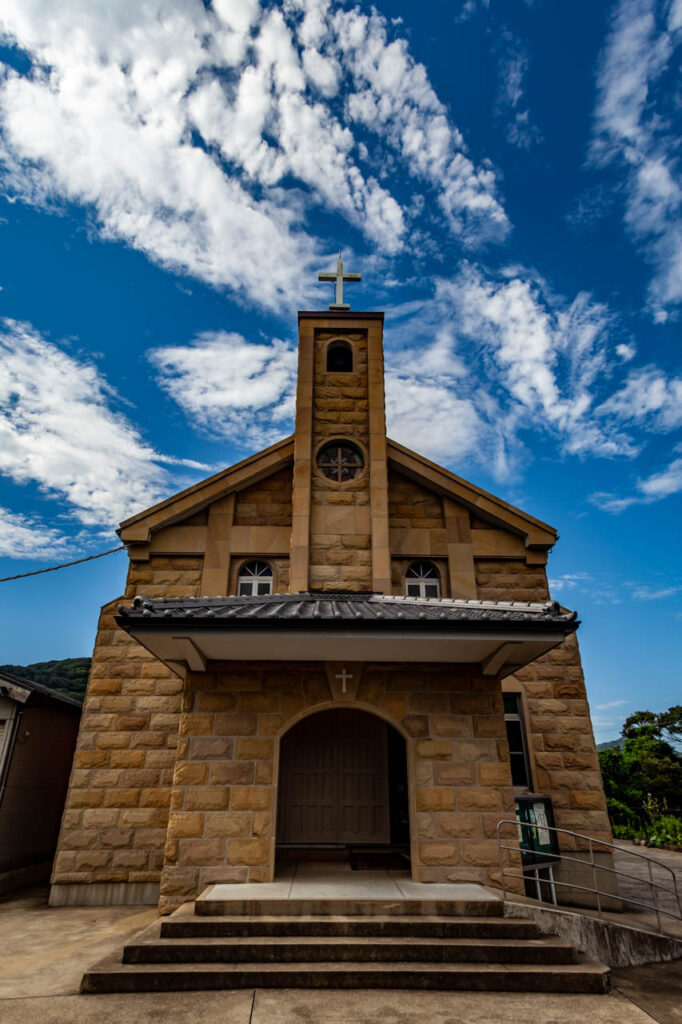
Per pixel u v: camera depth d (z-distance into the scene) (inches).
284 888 287.9
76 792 406.3
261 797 311.0
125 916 351.6
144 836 397.7
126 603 454.6
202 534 475.5
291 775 421.4
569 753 432.5
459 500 491.8
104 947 281.9
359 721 436.8
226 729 323.0
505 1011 208.5
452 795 317.7
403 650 317.1
